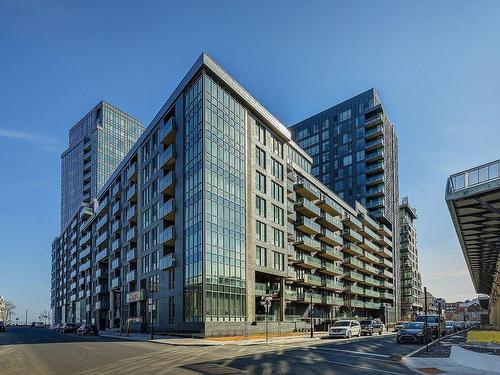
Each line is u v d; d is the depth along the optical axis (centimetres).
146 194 6094
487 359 1573
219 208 4562
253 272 5012
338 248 8281
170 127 5216
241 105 5216
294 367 1666
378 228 10450
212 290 4288
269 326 5053
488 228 2520
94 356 2139
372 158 10931
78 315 10550
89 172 14050
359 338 4159
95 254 9238
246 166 5147
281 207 5866
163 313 5041
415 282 14425
